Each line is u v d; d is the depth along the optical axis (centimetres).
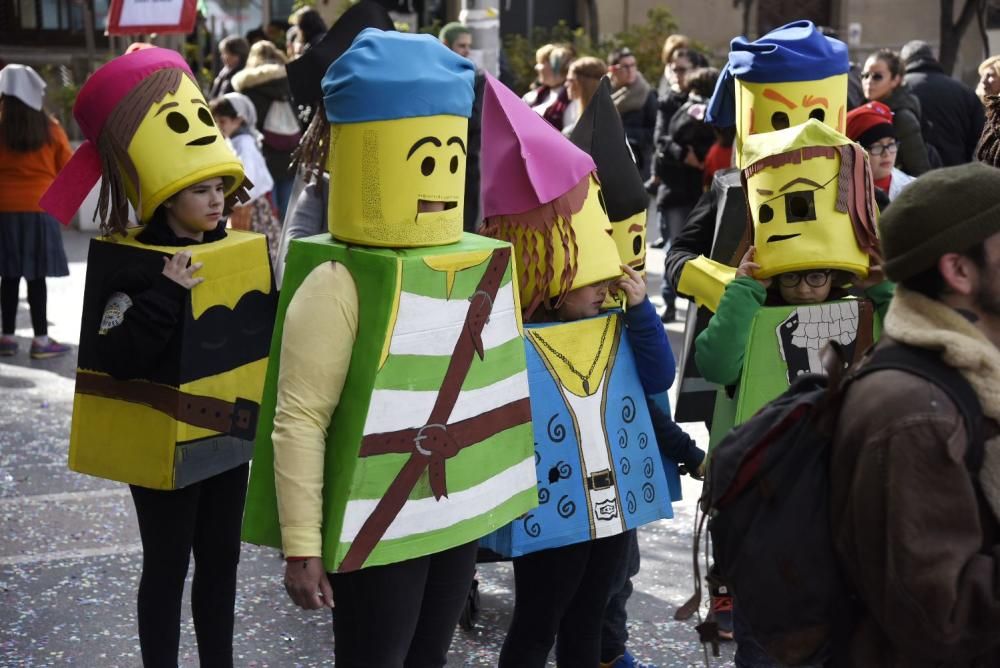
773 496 214
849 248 328
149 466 322
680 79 959
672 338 849
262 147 976
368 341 259
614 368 321
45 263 801
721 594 411
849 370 214
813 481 212
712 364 332
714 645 244
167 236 329
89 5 1508
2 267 797
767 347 332
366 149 265
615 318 325
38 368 791
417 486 268
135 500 334
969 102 814
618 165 353
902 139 671
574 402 312
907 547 190
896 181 536
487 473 284
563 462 309
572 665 329
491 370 282
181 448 320
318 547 258
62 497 563
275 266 484
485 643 421
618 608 375
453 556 286
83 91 329
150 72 328
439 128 268
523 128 315
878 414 197
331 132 277
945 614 190
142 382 324
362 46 267
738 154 412
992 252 201
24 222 793
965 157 821
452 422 273
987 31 1595
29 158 786
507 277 285
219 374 328
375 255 259
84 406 336
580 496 310
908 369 200
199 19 1456
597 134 354
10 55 1634
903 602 192
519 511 295
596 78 866
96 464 334
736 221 380
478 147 566
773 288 350
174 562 330
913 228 203
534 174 309
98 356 327
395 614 272
